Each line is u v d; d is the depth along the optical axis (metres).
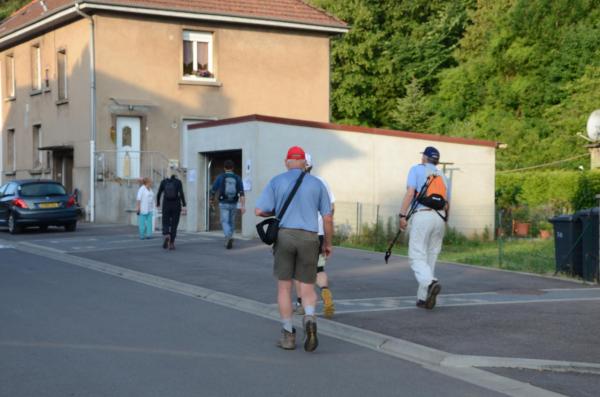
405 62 50.28
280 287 8.93
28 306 11.55
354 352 8.86
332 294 12.82
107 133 31.95
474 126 43.06
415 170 11.25
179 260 17.39
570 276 15.21
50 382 7.30
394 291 13.17
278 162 23.08
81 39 32.47
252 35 34.72
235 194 19.61
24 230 27.34
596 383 7.60
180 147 33.44
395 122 49.88
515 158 39.94
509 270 16.39
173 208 19.53
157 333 9.66
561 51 41.19
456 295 12.81
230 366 8.05
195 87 33.62
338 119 50.38
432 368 8.17
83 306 11.62
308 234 8.82
